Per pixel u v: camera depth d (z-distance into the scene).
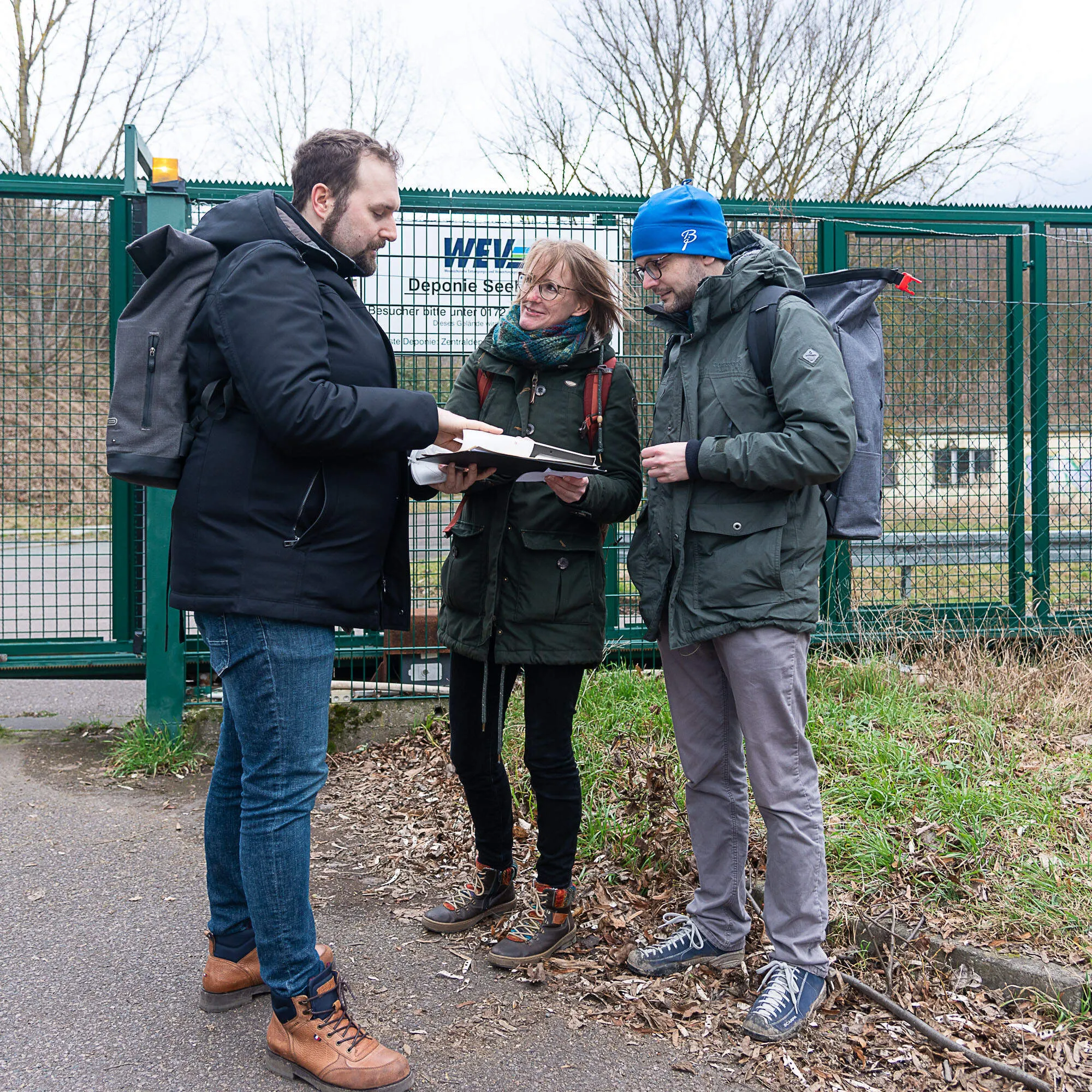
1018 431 5.62
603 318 2.84
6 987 2.62
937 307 5.53
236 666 2.19
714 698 2.75
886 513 5.51
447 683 4.99
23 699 5.93
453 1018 2.55
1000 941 2.77
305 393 2.04
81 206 4.98
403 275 4.92
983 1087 2.28
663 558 2.66
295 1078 2.24
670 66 13.93
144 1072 2.26
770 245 2.66
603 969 2.79
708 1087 2.28
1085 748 4.18
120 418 2.20
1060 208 5.59
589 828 3.52
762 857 3.26
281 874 2.20
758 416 2.53
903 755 3.86
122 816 3.92
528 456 2.44
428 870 3.49
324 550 2.20
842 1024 2.52
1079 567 5.68
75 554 5.07
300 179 2.35
